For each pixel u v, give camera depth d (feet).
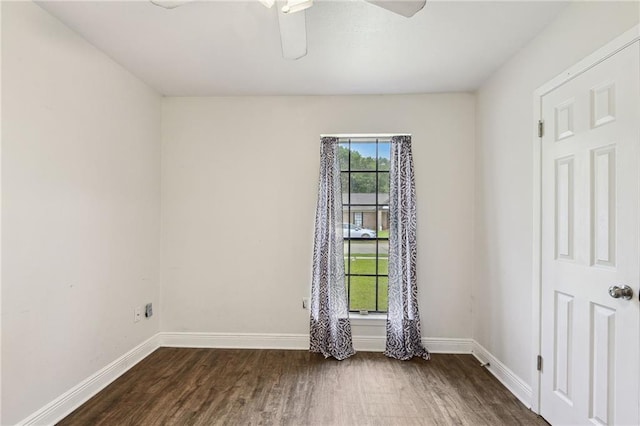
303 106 9.27
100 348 7.00
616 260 4.53
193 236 9.37
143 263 8.57
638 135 4.21
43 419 5.60
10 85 5.04
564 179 5.52
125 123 7.78
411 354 8.63
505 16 5.61
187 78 8.20
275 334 9.31
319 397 6.77
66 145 6.07
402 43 6.49
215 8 5.41
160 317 9.36
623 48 4.40
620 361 4.46
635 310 4.25
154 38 6.37
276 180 9.30
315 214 9.25
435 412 6.27
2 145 4.93
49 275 5.73
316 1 5.20
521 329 6.72
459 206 9.04
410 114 9.12
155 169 9.09
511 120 7.09
